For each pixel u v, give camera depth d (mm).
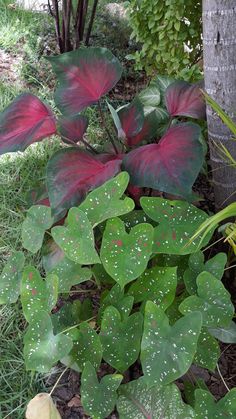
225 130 1040
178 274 963
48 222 973
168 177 902
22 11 2062
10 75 1720
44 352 821
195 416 763
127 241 853
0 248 1173
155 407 802
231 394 776
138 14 1455
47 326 842
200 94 1114
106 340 859
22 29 1937
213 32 974
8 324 1030
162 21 1423
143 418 799
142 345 788
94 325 978
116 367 848
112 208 881
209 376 950
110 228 861
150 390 814
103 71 1078
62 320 948
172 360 770
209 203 1272
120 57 1858
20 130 1067
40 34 1948
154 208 901
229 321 829
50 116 1092
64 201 956
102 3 2178
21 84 1687
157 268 905
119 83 1782
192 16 1379
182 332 782
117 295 901
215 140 1066
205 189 1314
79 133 1103
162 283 896
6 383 929
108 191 901
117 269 844
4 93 1607
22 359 965
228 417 758
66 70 1079
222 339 856
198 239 889
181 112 1104
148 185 906
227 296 833
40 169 1385
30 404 829
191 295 873
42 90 1649
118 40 1957
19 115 1091
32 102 1108
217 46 980
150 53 1503
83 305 993
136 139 1131
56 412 833
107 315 855
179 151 940
